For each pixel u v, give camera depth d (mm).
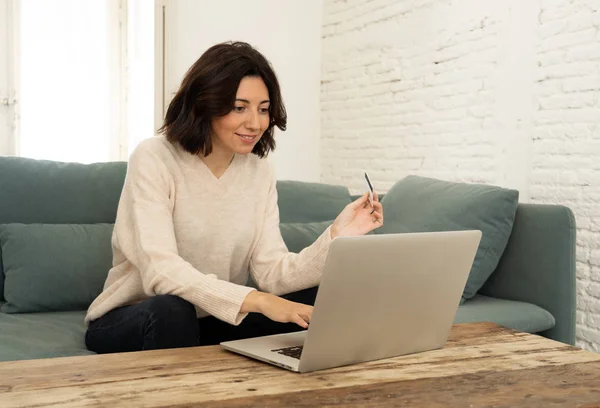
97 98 4715
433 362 1333
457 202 2539
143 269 1690
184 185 1875
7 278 2371
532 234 2498
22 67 4441
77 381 1122
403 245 1271
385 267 1254
